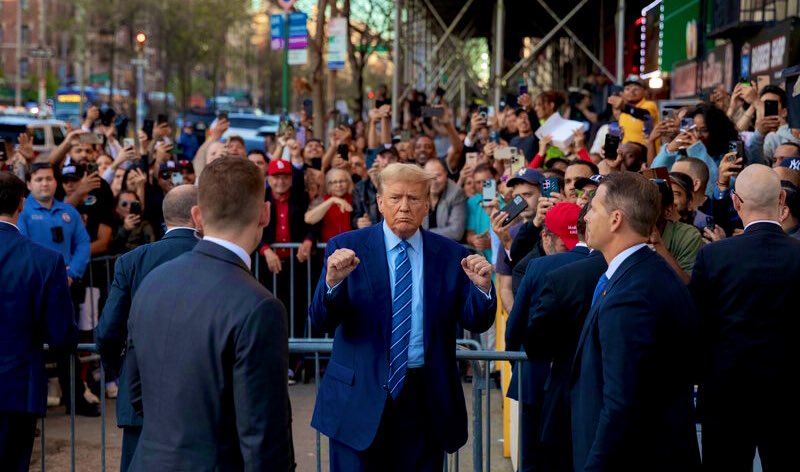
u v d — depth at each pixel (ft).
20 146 33.30
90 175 27.99
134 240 28.63
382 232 15.39
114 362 17.15
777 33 34.40
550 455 14.98
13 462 16.48
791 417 14.76
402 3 65.77
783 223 17.04
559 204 17.08
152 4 152.15
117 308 16.76
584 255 15.28
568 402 14.66
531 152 33.06
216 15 155.53
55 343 16.60
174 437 11.30
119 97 169.78
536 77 82.23
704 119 25.25
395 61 56.95
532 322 14.62
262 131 108.17
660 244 15.97
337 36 59.41
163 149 32.01
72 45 169.17
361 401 14.84
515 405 21.90
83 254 25.71
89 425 25.77
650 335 12.17
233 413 11.31
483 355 17.08
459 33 78.33
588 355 12.84
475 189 30.83
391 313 15.03
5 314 16.16
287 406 11.34
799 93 24.23
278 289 29.68
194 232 17.10
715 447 15.02
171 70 177.99
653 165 24.30
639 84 31.65
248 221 11.83
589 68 71.92
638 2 58.65
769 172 15.10
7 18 243.60
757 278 14.66
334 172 30.76
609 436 12.03
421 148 33.86
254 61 196.24
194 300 11.37
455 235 29.35
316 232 29.78
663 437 12.43
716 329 14.97
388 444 15.07
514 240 19.65
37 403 16.31
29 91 225.97
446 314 15.19
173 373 11.36
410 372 15.11
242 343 11.07
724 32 39.22
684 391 12.70
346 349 15.16
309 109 43.50
